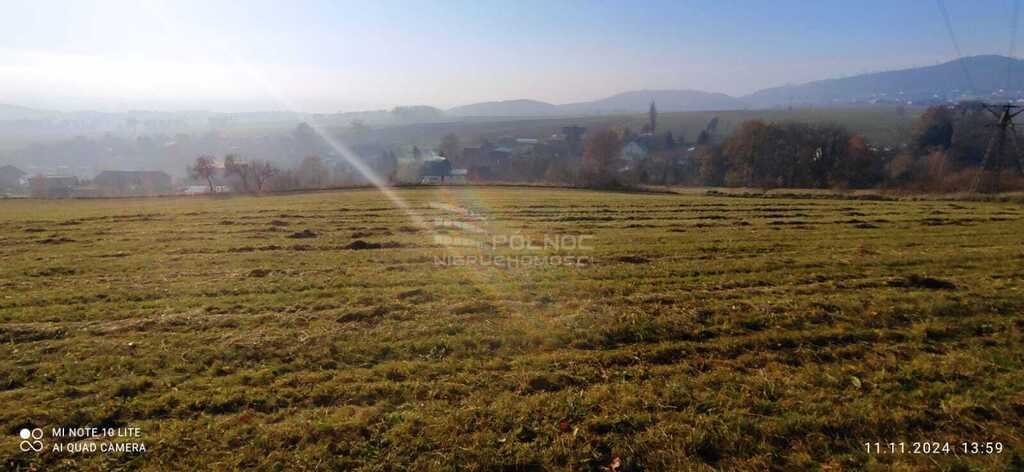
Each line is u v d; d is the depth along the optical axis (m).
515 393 5.84
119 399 5.73
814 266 12.46
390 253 15.09
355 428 5.12
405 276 11.74
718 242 16.67
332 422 5.21
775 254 14.35
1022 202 31.17
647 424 5.20
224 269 12.88
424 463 4.64
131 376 6.29
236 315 8.66
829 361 6.68
